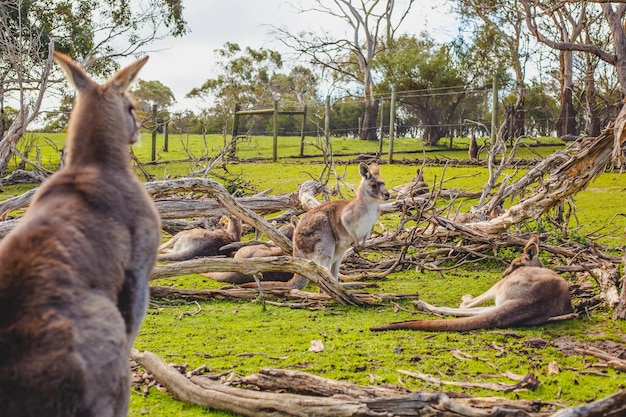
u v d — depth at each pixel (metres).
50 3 25.64
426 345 6.75
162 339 6.99
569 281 9.07
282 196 12.42
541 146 28.45
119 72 4.35
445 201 16.00
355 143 34.44
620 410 4.44
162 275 8.23
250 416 5.05
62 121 37.09
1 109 20.31
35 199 3.84
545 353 6.53
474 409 4.58
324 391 5.13
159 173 22.61
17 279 3.25
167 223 12.29
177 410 5.24
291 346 6.75
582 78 28.61
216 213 10.65
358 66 48.34
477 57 36.72
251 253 10.16
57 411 3.13
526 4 21.28
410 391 5.12
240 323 7.60
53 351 3.14
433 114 34.22
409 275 9.81
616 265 8.85
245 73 56.03
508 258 10.29
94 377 3.25
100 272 3.56
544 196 9.67
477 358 6.35
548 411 4.83
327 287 8.23
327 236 9.58
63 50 25.89
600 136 8.96
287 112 28.33
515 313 7.29
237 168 24.25
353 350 6.61
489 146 16.70
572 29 30.97
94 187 3.86
